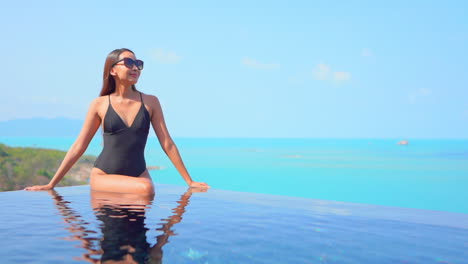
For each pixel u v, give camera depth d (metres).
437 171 46.31
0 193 3.38
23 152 32.06
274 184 35.12
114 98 3.83
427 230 2.04
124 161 3.73
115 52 3.77
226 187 32.91
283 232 1.90
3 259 1.33
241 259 1.38
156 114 4.04
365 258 1.45
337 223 2.20
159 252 1.44
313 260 1.40
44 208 2.51
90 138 3.90
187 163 57.69
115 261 1.31
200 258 1.38
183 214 2.36
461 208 24.23
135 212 2.39
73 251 1.44
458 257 1.49
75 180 27.47
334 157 70.38
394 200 27.27
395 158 67.12
